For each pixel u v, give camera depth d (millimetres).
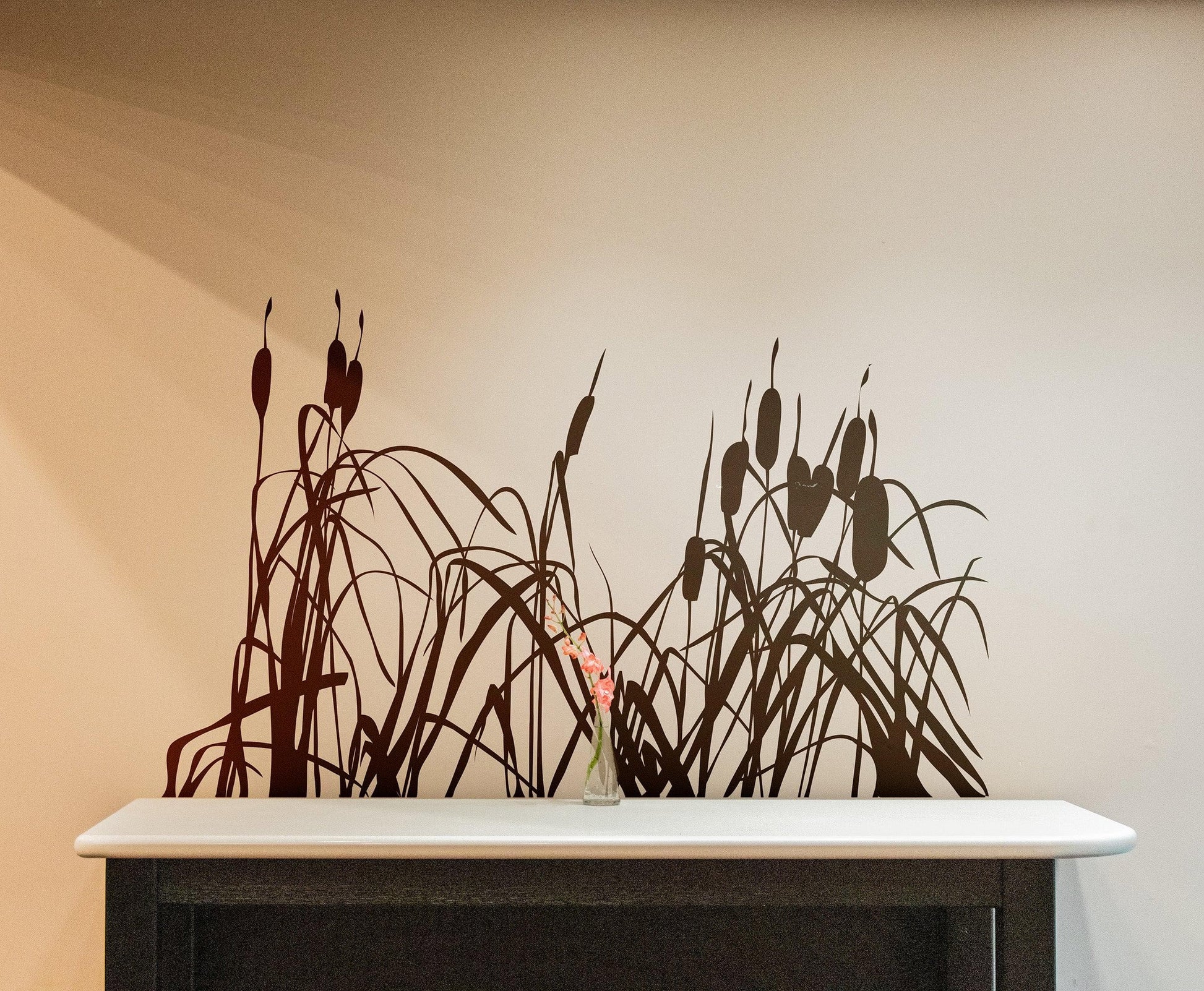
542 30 1999
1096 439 1970
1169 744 1928
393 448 1948
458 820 1641
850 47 2006
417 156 1981
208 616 1923
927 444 1970
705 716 1930
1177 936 1896
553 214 1979
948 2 2010
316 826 1589
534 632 1930
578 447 1955
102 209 1958
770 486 1961
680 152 1991
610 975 1821
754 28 2004
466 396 1956
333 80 1985
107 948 1532
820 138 1998
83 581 1916
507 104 1989
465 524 1941
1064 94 2004
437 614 1934
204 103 1976
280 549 1934
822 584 1951
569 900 1549
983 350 1978
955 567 1955
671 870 1556
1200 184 1999
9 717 1896
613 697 1926
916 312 1983
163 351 1947
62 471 1928
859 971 1837
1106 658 1940
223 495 1937
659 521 1951
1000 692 1938
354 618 1930
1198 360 1979
